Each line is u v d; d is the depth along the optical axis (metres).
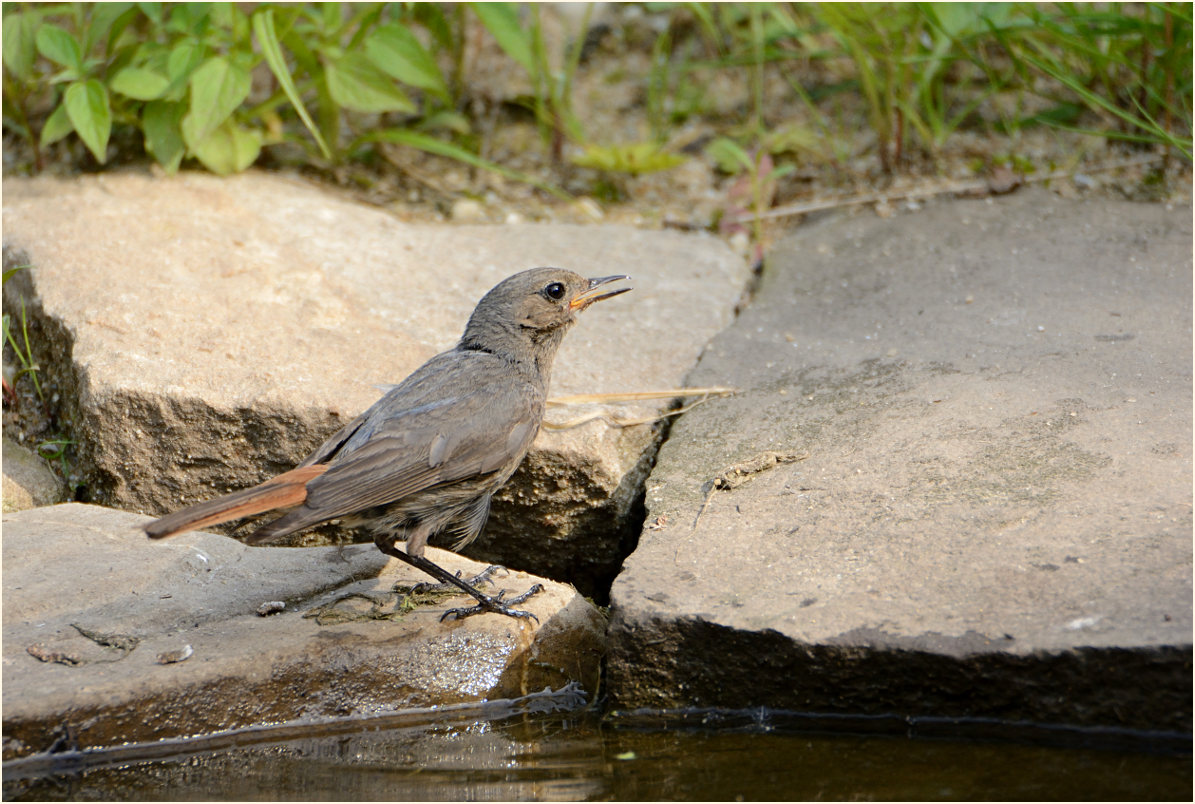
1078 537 7.55
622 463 10.07
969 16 13.84
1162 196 13.71
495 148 16.27
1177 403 8.99
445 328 11.64
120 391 10.02
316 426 9.98
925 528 7.99
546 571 10.20
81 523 9.61
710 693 7.58
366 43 14.27
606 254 13.68
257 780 7.23
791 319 12.14
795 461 9.28
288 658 7.88
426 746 7.71
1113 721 6.71
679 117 16.84
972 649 6.86
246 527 10.30
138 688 7.48
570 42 18.06
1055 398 9.39
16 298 12.20
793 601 7.52
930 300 11.88
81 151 15.17
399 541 9.92
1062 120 15.45
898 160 15.23
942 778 6.64
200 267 12.32
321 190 14.99
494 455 8.78
